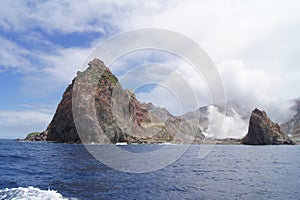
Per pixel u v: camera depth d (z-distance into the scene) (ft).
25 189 40.81
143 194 42.29
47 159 90.38
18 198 35.60
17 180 49.21
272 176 65.57
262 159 122.83
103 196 39.96
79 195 39.86
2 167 67.77
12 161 83.46
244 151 195.72
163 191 44.86
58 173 59.72
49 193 39.24
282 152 187.01
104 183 49.49
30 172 60.34
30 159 90.58
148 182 51.98
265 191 46.50
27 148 157.28
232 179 59.82
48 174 57.98
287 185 52.42
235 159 120.67
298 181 57.52
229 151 194.70
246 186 51.06
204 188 48.47
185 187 48.83
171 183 52.06
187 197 41.42
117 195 40.98
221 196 42.55
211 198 41.19
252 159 122.42
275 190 47.39
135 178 55.57
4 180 48.65
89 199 37.99
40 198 36.27
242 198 41.42
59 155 106.93
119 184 49.06
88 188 44.83
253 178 61.82
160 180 54.49
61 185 46.26
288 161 112.47
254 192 45.68
